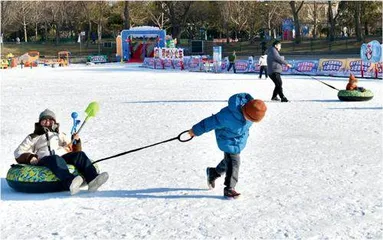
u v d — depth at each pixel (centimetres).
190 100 1989
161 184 776
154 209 658
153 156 977
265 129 1275
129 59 6812
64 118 1528
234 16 7850
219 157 965
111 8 8869
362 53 3319
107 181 796
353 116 1490
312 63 3697
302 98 2025
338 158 940
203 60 4684
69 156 736
